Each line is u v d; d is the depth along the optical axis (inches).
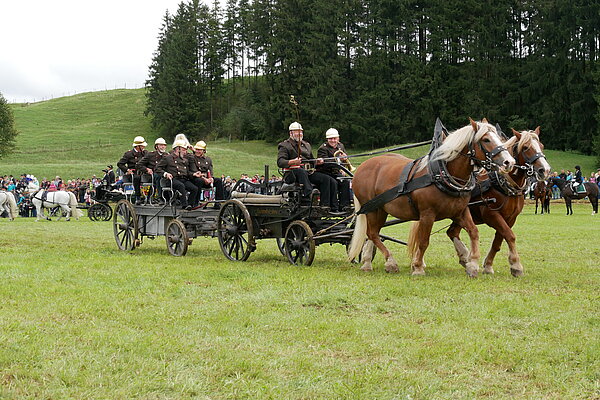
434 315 274.5
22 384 179.3
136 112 4517.7
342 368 199.8
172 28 3841.0
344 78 2800.2
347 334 240.5
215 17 4180.6
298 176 438.6
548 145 2549.2
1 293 310.5
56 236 705.0
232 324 253.6
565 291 333.1
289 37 2967.5
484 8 2647.6
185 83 3513.8
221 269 403.5
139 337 228.4
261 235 465.7
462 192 367.9
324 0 2834.6
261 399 173.0
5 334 228.4
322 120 2832.2
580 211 1278.3
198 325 251.0
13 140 2972.4
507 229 390.9
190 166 526.9
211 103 3727.9
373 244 426.9
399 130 2714.1
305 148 455.5
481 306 289.3
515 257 389.1
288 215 443.8
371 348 221.3
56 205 1088.8
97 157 2783.0
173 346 218.5
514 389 185.0
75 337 228.5
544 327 253.1
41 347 213.6
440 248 561.0
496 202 394.0
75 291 318.7
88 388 178.7
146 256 486.9
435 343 228.5
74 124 4217.5
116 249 559.2
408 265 450.6
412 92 2640.3
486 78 2674.7
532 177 402.6
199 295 313.7
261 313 273.9
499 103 2667.3
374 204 400.5
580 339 233.6
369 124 2765.7
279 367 199.6
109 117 4411.9
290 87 2942.9
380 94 2699.3
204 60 3814.0
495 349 220.2
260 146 3070.9
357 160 2427.4
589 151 2429.9
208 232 509.0
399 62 2748.5
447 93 2664.9
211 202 517.7
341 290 326.6
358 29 2874.0
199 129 3521.2
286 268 415.8
